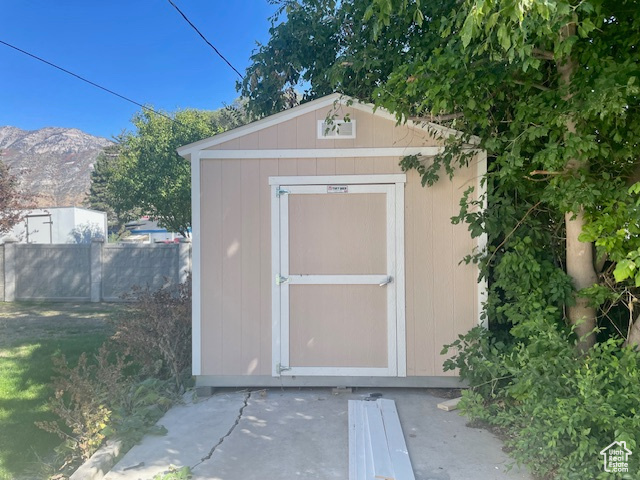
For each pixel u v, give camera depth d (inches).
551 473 123.8
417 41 231.9
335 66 253.9
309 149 197.2
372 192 196.7
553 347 135.7
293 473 132.9
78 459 145.6
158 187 640.4
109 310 481.1
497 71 159.2
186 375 211.8
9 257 558.3
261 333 198.4
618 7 147.2
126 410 167.6
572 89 149.3
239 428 163.2
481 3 96.1
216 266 198.7
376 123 196.1
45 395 211.2
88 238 970.1
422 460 138.8
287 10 316.5
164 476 129.3
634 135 151.5
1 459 151.4
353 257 197.0
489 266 189.8
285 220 197.5
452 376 195.5
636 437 106.1
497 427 159.6
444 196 195.5
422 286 195.8
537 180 173.5
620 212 138.3
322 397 192.4
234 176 198.5
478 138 188.4
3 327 389.7
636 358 123.5
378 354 196.7
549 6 94.7
